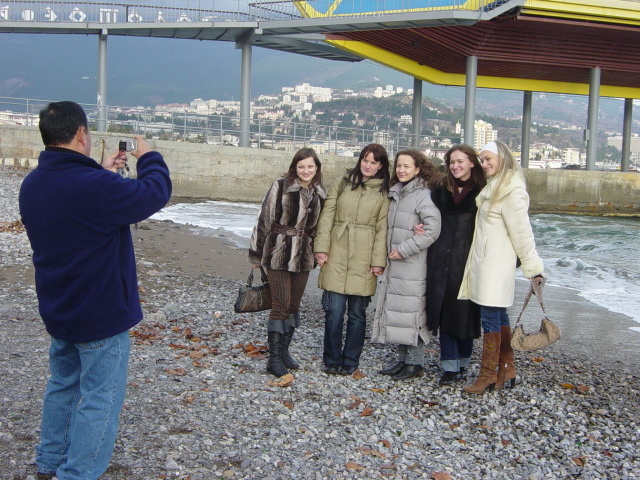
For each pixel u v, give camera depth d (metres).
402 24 24.39
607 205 30.91
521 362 6.41
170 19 27.47
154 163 3.25
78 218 2.98
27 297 7.27
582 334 7.88
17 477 3.39
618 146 149.12
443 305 5.38
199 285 8.89
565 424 4.75
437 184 5.40
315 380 5.31
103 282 3.05
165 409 4.45
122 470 3.57
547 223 25.75
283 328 5.33
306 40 29.23
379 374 5.62
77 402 3.40
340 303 5.46
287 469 3.74
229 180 27.58
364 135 32.28
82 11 27.75
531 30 27.22
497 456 4.18
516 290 10.74
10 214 14.50
